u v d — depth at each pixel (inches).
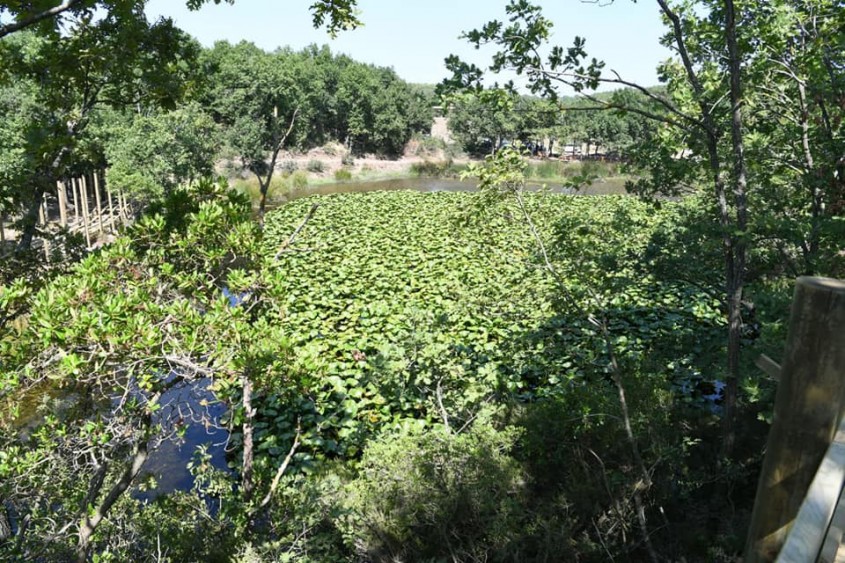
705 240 259.4
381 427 352.8
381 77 2822.3
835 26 247.8
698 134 253.0
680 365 327.6
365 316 518.0
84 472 182.9
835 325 66.2
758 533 75.2
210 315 157.5
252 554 185.6
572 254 256.2
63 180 752.3
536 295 285.6
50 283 166.9
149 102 287.1
